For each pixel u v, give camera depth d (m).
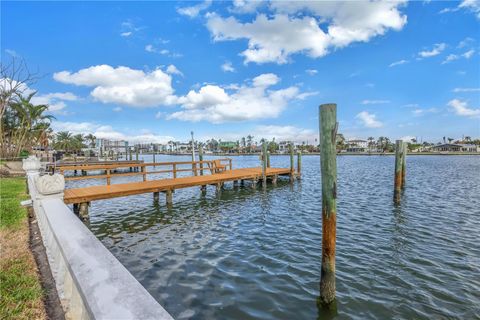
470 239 7.69
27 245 4.45
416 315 4.30
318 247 7.20
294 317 4.29
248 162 57.94
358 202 13.14
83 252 1.76
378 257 6.47
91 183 22.56
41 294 2.90
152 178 27.05
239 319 4.24
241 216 10.62
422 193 15.41
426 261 6.24
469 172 27.64
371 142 124.94
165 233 8.54
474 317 4.25
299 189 17.31
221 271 5.85
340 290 5.04
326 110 4.88
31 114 30.06
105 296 1.21
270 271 5.82
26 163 10.48
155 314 1.09
